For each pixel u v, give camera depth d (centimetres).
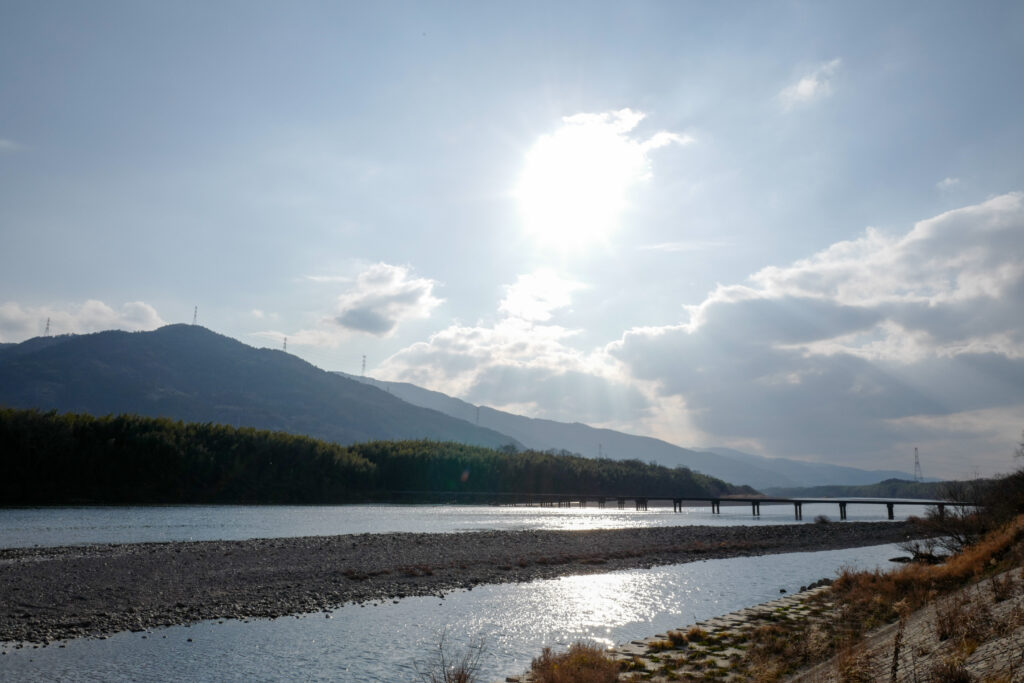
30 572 3253
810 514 14338
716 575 4106
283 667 1978
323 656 2102
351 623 2572
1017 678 1031
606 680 1612
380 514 9831
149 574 3338
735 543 6078
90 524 6694
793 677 1545
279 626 2491
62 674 1862
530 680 1733
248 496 12631
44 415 10975
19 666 1923
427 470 16488
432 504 14175
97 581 3109
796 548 5916
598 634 2497
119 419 11750
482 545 5212
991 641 1305
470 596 3222
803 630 2142
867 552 5594
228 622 2530
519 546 5266
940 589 2486
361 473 14925
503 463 18162
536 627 2591
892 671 1282
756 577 4022
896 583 2739
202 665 1980
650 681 1605
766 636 2061
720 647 1995
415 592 3253
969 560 2766
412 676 1909
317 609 2806
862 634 1923
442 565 4075
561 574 4038
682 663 1797
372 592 3198
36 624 2362
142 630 2372
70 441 10694
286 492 13312
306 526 7138
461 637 2392
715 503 14500
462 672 1841
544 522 8875
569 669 1672
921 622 1803
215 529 6481
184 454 11769
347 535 5438
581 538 6066
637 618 2795
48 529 6034
